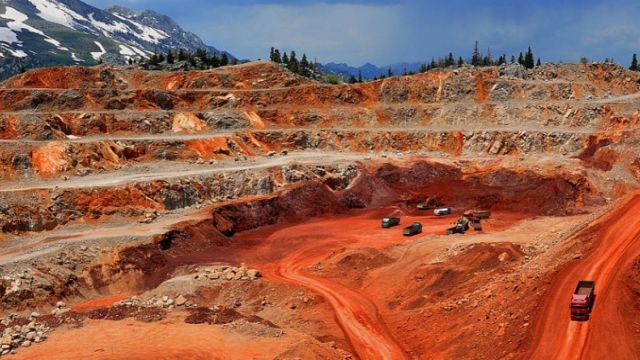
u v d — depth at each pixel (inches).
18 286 2412.6
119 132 4384.8
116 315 2167.8
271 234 3388.3
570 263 1979.6
